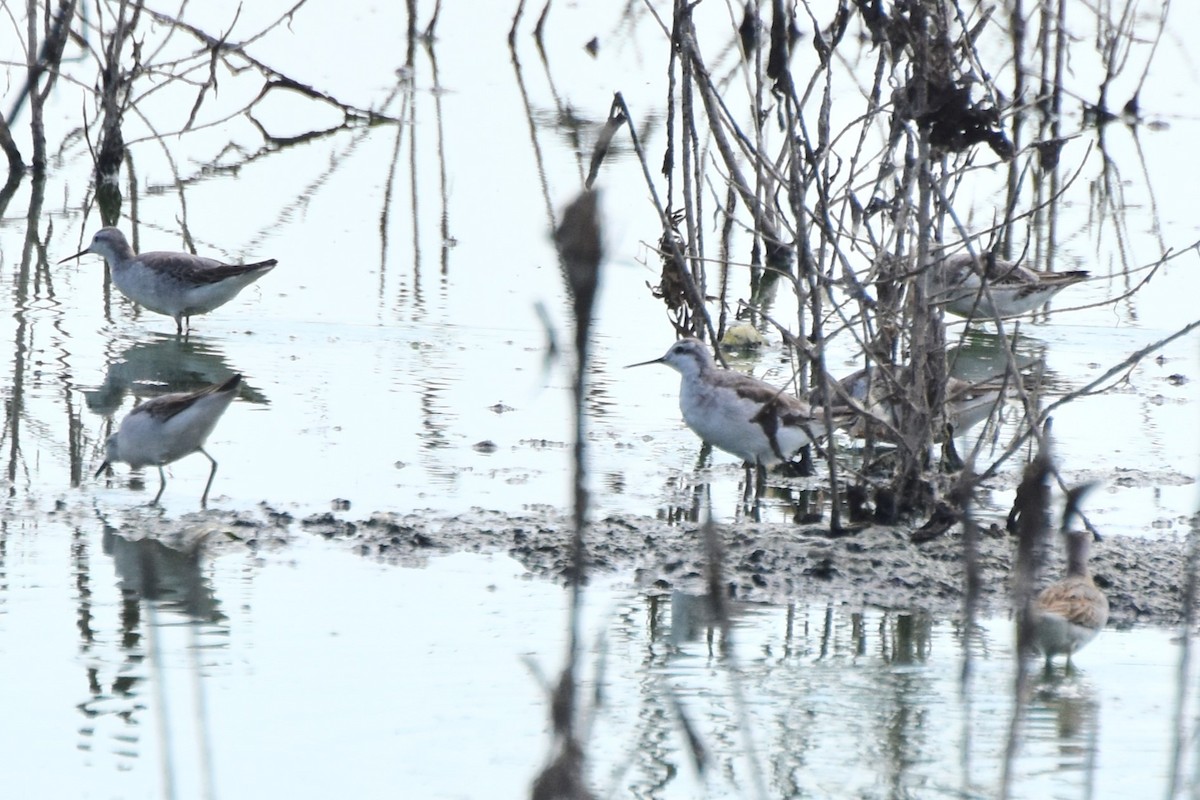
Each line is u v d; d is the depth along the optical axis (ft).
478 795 26.96
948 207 37.37
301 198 84.23
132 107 89.15
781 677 32.50
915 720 30.17
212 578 38.32
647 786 27.22
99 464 47.62
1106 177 89.15
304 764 28.22
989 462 48.65
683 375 47.19
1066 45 93.61
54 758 28.37
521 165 89.51
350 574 38.91
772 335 64.23
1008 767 18.07
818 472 49.37
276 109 102.58
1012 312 65.00
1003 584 38.68
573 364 13.99
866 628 35.73
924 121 36.91
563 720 14.32
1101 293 71.00
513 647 34.04
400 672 32.48
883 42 39.93
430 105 104.06
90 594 36.86
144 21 111.14
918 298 41.09
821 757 28.35
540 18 124.36
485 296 68.85
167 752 20.98
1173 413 55.21
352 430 51.80
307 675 32.27
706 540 17.65
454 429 52.31
